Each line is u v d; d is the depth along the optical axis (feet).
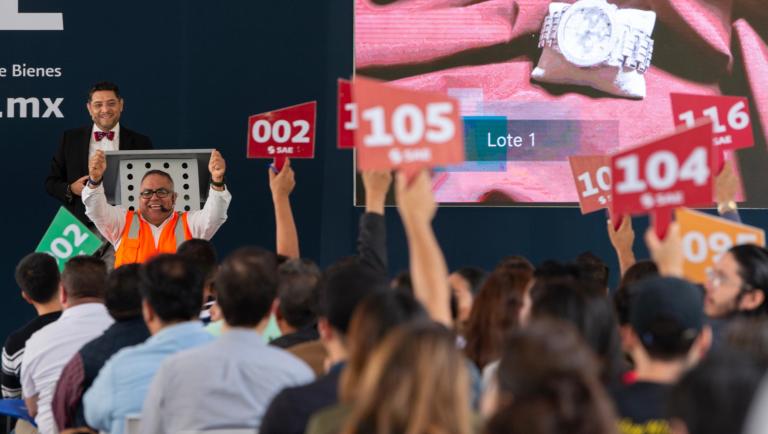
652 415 13.41
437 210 43.14
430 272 15.07
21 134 42.86
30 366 22.71
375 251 19.24
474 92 42.88
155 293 18.60
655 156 18.07
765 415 7.22
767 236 43.06
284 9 43.52
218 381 16.60
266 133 30.68
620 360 15.47
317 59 43.50
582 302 15.12
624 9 42.86
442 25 42.91
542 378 10.05
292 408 14.33
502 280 19.11
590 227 43.21
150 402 16.90
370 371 10.67
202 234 33.94
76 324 22.89
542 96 42.88
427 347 10.57
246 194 43.45
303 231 43.52
